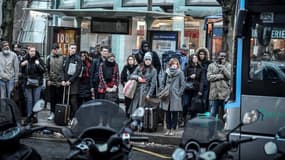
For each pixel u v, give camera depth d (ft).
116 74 51.80
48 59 53.83
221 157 20.81
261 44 33.86
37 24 104.12
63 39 65.46
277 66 33.58
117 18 62.39
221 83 49.49
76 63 52.49
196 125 22.76
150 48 61.21
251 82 33.86
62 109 51.44
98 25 62.75
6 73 52.90
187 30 85.15
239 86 34.09
